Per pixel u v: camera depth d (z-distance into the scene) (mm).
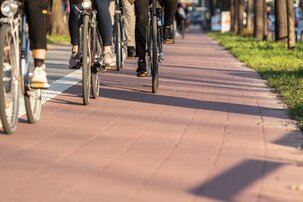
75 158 9430
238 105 14867
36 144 10289
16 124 11117
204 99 15711
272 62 26906
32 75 11250
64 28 51250
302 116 13117
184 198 7586
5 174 8539
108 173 8633
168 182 8250
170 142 10641
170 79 20125
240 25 64500
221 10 82375
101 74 20781
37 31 11133
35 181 8219
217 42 51438
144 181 8266
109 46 14469
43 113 13102
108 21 14289
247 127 12102
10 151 9797
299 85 17953
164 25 16484
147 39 15961
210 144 10555
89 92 14492
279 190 8062
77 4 13797
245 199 7633
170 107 14289
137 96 15844
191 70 23781
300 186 8195
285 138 11164
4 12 10516
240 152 10039
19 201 7418
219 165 9188
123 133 11289
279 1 41000
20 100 11625
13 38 10688
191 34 76375
